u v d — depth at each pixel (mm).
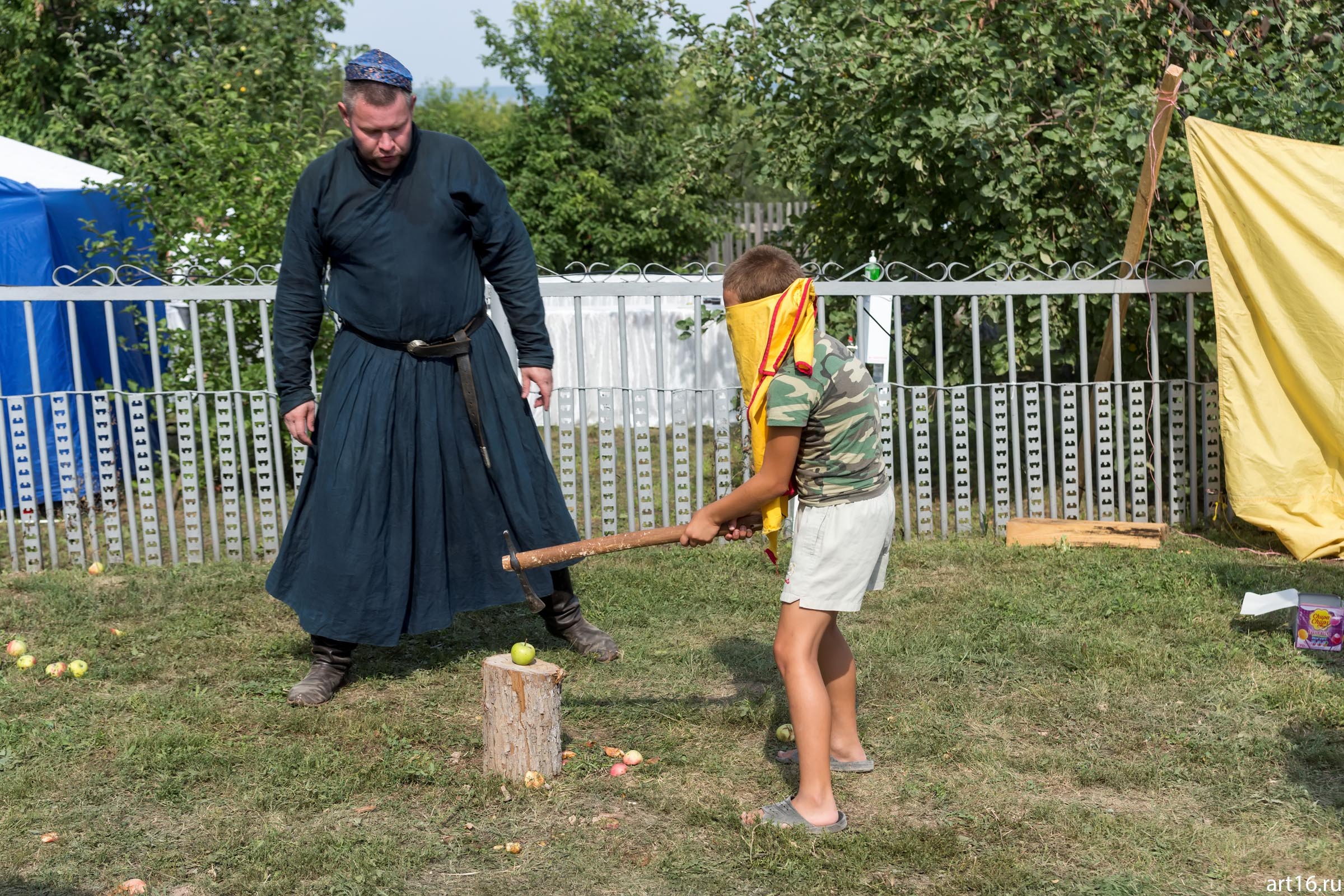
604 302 10438
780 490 3285
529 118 16797
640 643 5070
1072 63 7660
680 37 8477
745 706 4281
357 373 4551
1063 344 7938
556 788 3695
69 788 3725
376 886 3111
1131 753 3861
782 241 9023
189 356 8023
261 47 13344
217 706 4395
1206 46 7582
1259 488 6379
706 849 3297
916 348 8109
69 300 6461
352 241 4453
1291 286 6242
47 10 14719
